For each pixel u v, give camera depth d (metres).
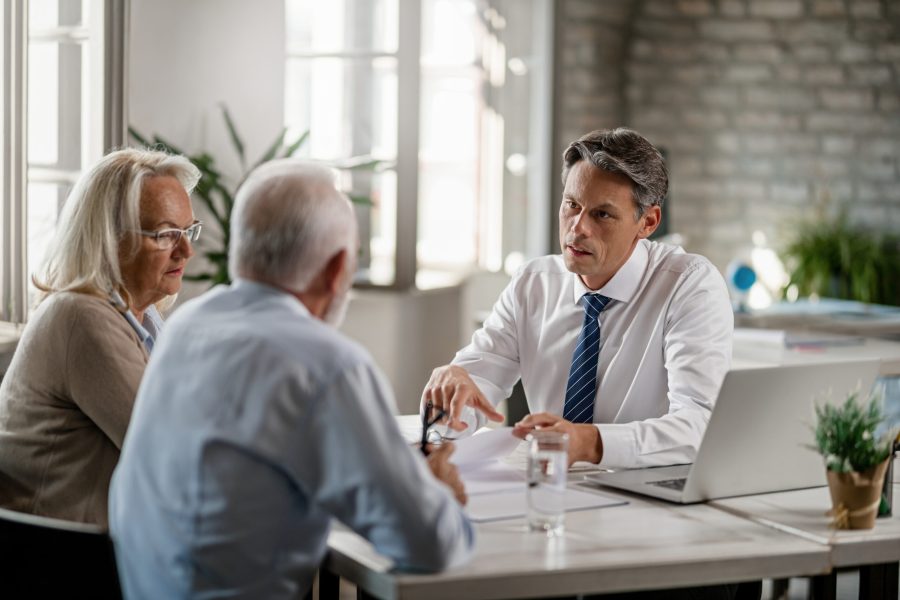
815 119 6.29
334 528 1.66
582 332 2.37
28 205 3.22
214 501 1.43
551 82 5.14
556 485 1.63
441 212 5.53
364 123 4.51
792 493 1.89
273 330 1.45
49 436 1.95
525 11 5.22
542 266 2.52
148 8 3.59
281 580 1.48
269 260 1.50
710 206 6.50
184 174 2.13
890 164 6.17
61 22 3.33
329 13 4.50
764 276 6.39
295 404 1.41
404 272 4.55
